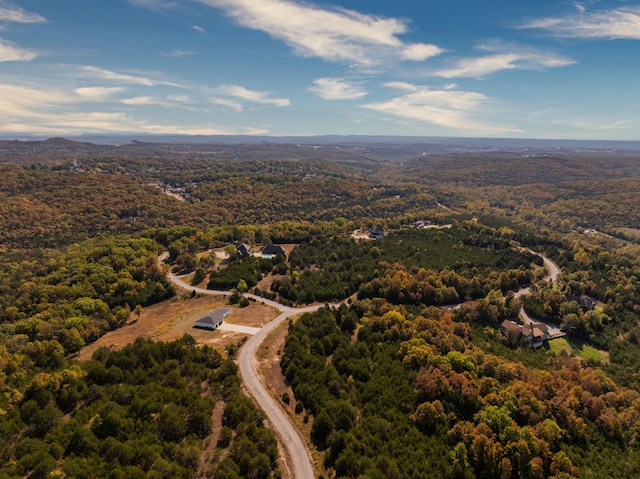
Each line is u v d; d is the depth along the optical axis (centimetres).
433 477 7081
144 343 10206
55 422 7406
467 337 12938
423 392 9300
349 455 7031
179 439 7231
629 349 13512
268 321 13338
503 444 7900
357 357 10788
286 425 8031
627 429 9344
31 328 12619
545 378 10056
